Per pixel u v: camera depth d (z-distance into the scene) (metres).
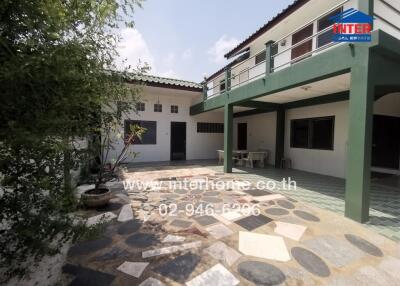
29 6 1.24
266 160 9.96
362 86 3.37
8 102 1.26
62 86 1.47
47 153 1.45
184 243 2.79
